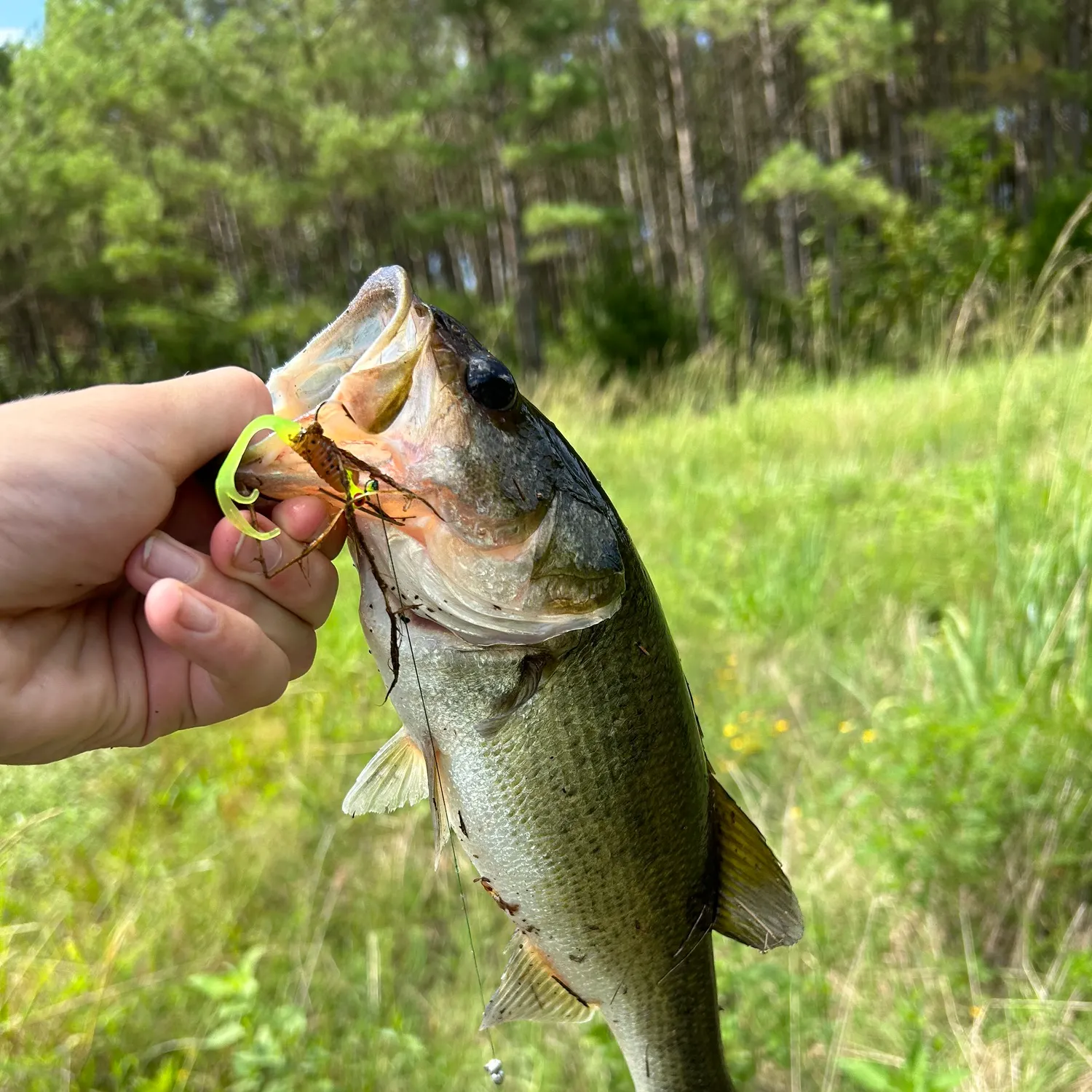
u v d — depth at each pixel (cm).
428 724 24
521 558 23
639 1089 26
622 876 25
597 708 24
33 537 22
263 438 23
